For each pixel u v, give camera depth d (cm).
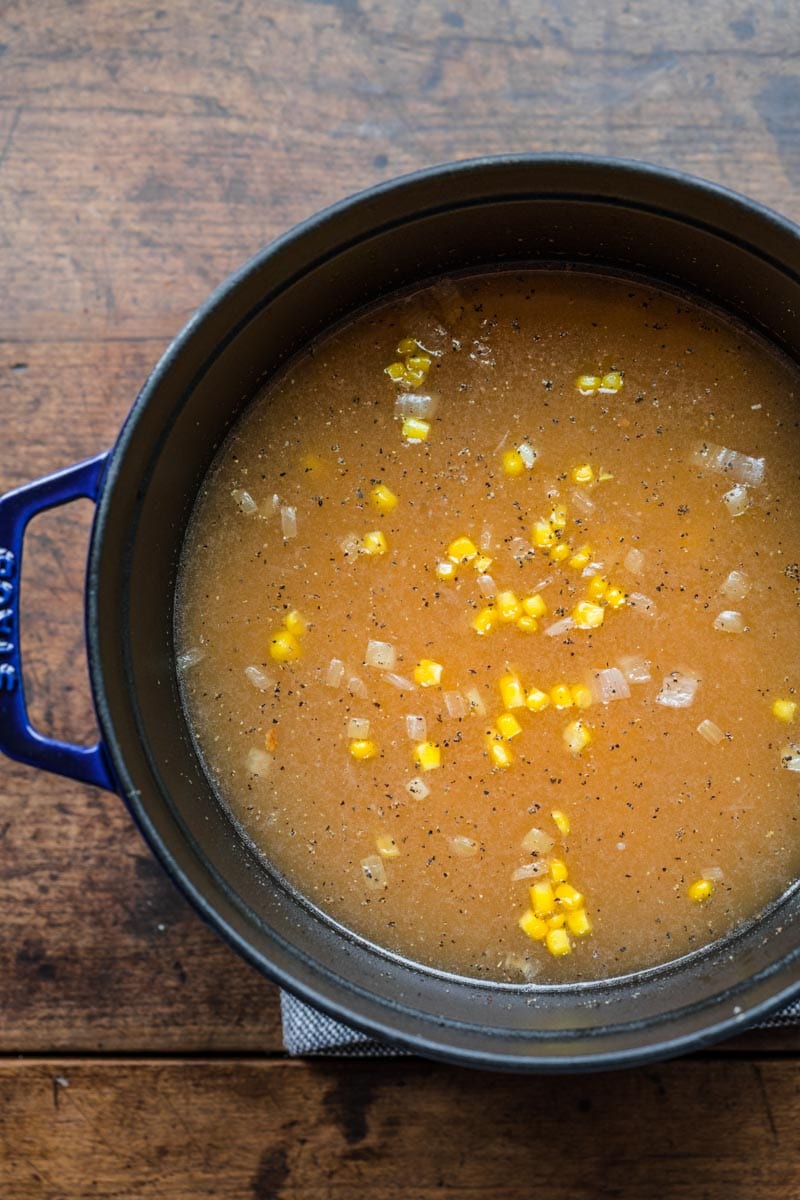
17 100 62
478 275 58
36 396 61
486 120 61
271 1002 60
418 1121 60
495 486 57
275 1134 60
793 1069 60
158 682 56
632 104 61
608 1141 60
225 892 55
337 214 53
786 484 57
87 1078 60
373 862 57
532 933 57
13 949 61
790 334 57
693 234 55
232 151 61
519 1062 51
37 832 61
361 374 58
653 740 57
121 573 54
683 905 57
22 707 52
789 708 56
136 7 62
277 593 57
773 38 61
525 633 57
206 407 56
